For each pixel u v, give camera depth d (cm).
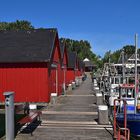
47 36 2995
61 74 3738
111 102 2466
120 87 2227
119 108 2088
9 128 1254
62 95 3547
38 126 1711
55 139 1432
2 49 2864
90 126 1719
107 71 3544
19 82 2759
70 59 5756
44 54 2752
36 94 2742
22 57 2741
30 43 2919
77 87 4956
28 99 2745
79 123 1802
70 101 2931
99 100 2712
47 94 2733
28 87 2750
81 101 2928
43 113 2169
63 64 4041
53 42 2917
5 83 2772
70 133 1552
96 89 3631
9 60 2720
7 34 3081
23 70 2756
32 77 2747
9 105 1250
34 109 1853
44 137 1466
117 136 1413
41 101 2733
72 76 5634
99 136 1491
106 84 3394
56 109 2377
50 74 2861
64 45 4153
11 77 2766
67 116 2047
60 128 1664
